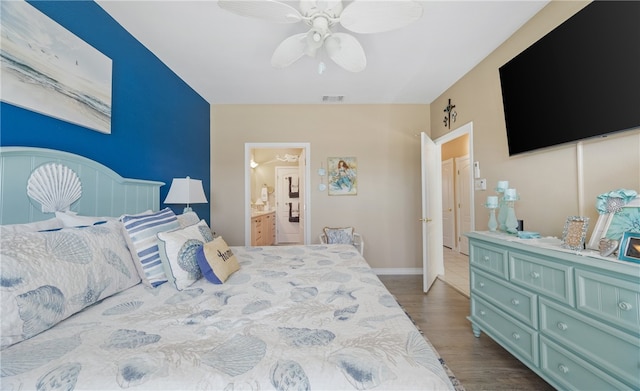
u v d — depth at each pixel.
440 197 3.72
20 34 1.26
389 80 3.05
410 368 0.67
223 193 3.82
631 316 1.00
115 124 1.92
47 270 0.90
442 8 1.85
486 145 2.52
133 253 1.36
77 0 1.61
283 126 3.84
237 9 1.44
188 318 0.97
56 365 0.68
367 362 0.69
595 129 1.42
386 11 1.41
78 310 0.98
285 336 0.84
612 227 1.25
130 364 0.68
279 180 6.58
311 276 1.50
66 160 1.46
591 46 1.42
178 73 2.84
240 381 0.63
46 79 1.38
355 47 1.77
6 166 1.19
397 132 3.86
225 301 1.14
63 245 1.02
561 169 1.74
